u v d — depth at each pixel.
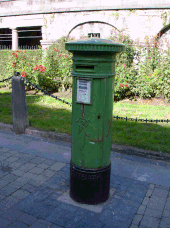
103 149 3.06
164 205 3.22
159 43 9.88
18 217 2.95
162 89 8.53
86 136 3.00
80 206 3.18
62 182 3.74
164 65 8.38
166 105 8.38
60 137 5.34
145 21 11.36
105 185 3.20
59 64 10.05
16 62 10.49
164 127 5.98
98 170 3.07
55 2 13.23
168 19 10.99
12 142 5.25
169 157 4.43
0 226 2.79
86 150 3.04
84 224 2.84
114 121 6.38
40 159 4.49
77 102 2.98
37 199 3.31
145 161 4.48
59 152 4.80
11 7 14.91
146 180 3.84
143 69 8.81
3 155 4.62
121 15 11.73
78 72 2.92
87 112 2.94
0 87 11.47
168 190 3.57
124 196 3.41
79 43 2.70
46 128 5.72
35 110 7.52
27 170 4.08
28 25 14.53
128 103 8.73
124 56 8.90
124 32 11.77
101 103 2.91
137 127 5.92
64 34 13.30
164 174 4.04
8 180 3.76
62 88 10.22
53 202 3.25
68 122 6.32
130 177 3.92
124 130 5.70
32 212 3.04
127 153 4.75
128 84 8.59
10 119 6.45
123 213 3.05
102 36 12.48
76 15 12.73
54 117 6.73
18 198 3.32
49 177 3.88
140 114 7.16
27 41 19.52
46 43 13.64
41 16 13.83
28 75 10.12
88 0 12.32
